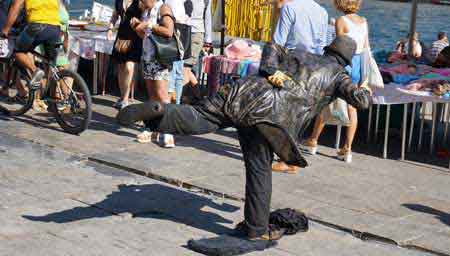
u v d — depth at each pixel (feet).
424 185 28.55
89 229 22.08
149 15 32.12
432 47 42.37
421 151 33.91
